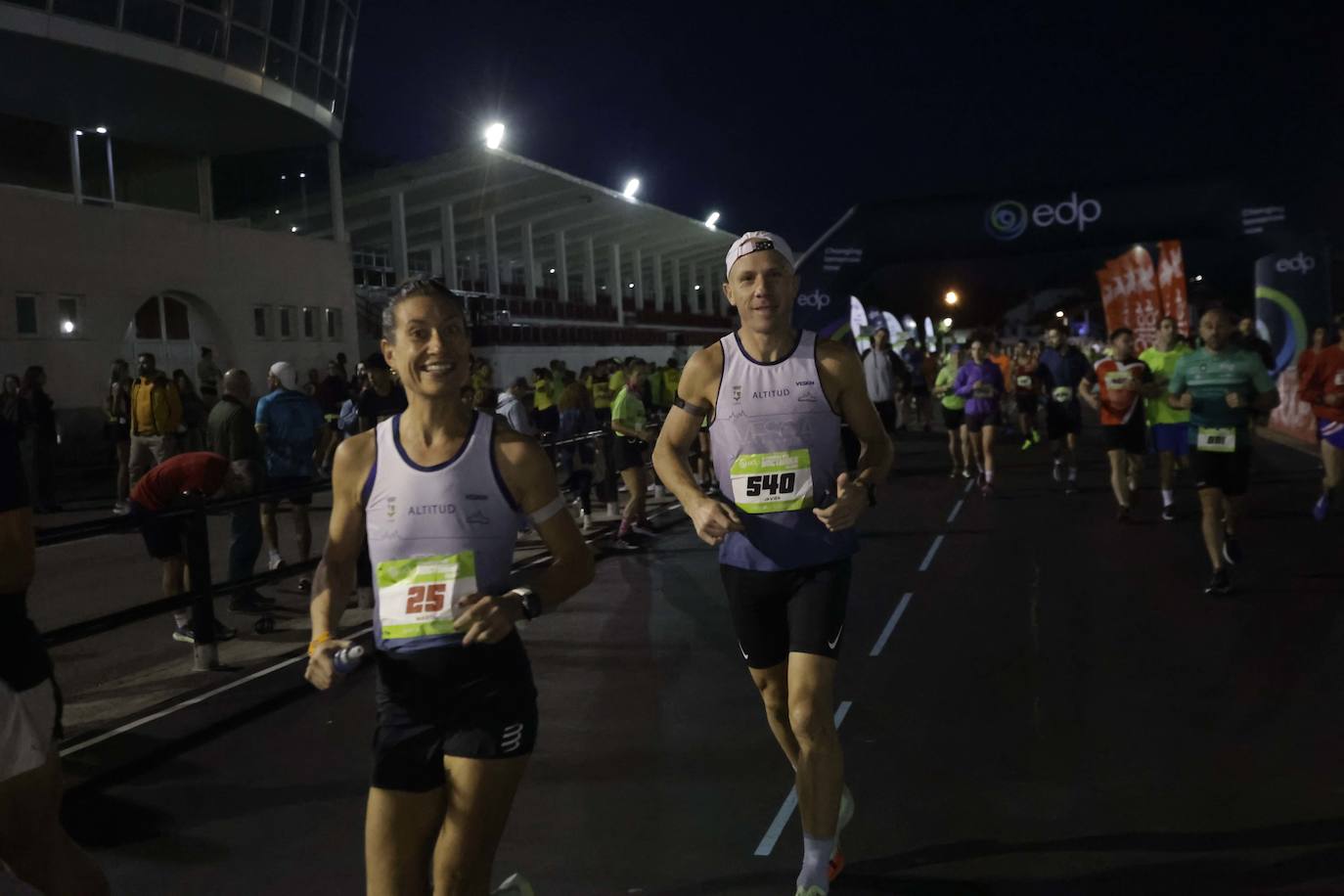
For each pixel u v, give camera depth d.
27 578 2.90
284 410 9.54
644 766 5.13
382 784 2.79
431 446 2.81
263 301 25.92
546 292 50.28
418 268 43.84
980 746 5.24
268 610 8.77
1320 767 4.81
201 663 7.09
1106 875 3.88
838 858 3.86
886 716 5.75
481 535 2.79
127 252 22.19
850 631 7.63
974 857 4.06
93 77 21.42
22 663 2.91
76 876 3.07
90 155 24.47
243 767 5.28
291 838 4.44
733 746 5.37
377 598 2.81
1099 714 5.65
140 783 5.09
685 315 61.22
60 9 19.30
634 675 6.71
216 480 8.00
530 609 2.72
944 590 8.88
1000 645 7.11
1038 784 4.73
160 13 20.98
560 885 3.96
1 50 19.55
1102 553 10.20
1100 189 17.91
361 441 2.88
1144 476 16.22
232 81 22.95
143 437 14.94
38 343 20.33
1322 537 10.37
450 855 2.73
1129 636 7.18
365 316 31.48
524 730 2.78
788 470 3.78
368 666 7.08
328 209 30.08
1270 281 17.97
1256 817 4.32
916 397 27.88
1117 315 19.69
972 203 18.16
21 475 2.89
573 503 13.98
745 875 4.00
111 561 11.69
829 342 3.87
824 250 18.66
